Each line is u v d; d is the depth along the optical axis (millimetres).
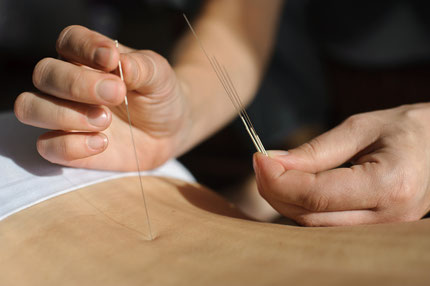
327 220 335
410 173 326
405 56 765
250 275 247
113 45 329
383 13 750
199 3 1010
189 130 466
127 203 346
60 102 340
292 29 827
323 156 352
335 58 833
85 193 350
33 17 1090
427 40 741
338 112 852
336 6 792
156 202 354
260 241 278
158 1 1382
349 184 322
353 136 357
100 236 301
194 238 293
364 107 823
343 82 837
